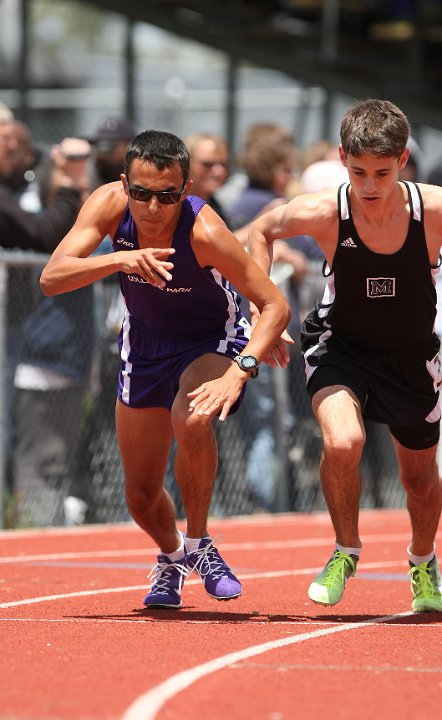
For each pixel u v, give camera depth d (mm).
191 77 54750
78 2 51281
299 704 11062
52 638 14508
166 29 50031
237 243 16031
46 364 28781
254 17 52000
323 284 32562
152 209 15492
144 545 26844
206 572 16734
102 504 30562
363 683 12062
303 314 32156
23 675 12211
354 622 16516
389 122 15242
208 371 16219
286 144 32094
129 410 17031
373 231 15922
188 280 16188
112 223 16281
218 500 31828
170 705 10867
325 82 49344
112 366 29594
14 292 28500
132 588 20188
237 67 49812
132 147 15594
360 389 16516
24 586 20172
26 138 30984
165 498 17734
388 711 10883
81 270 15461
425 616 17250
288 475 33125
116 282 29391
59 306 28969
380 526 31641
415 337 16453
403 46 52750
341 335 16734
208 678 12094
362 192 15453
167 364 16672
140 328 16859
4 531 28469
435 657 13625
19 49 49156
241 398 16406
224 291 16609
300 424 33281
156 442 17125
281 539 28406
